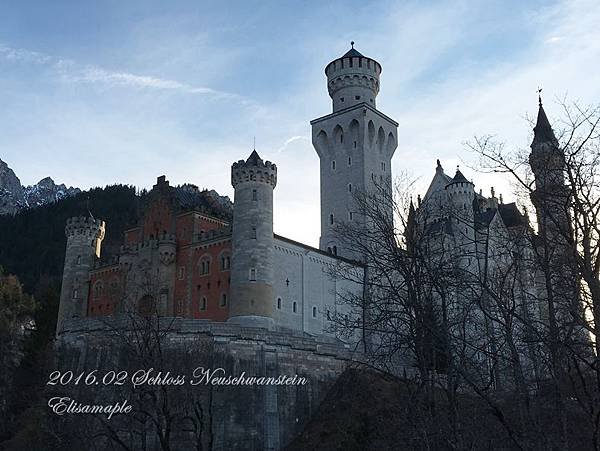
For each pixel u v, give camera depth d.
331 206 91.06
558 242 23.06
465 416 30.58
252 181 69.50
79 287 85.88
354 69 96.50
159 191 82.50
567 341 21.62
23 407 57.25
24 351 72.88
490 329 30.25
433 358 28.84
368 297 36.28
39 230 172.12
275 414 50.91
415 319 28.02
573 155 21.98
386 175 93.19
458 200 86.44
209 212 79.56
